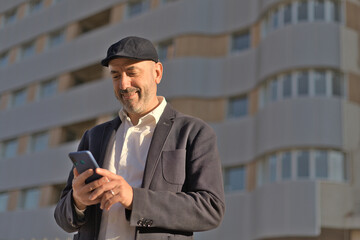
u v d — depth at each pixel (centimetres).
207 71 2556
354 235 1984
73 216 277
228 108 2503
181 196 263
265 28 2417
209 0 2645
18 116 3281
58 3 3334
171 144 286
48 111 3120
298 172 2084
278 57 2234
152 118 296
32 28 3431
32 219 2931
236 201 2317
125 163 292
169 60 2605
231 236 2284
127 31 2866
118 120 310
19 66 3412
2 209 3152
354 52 2220
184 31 2622
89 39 3069
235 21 2575
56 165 2950
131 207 255
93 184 251
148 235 264
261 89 2342
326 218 1998
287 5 2292
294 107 2138
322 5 2242
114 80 290
